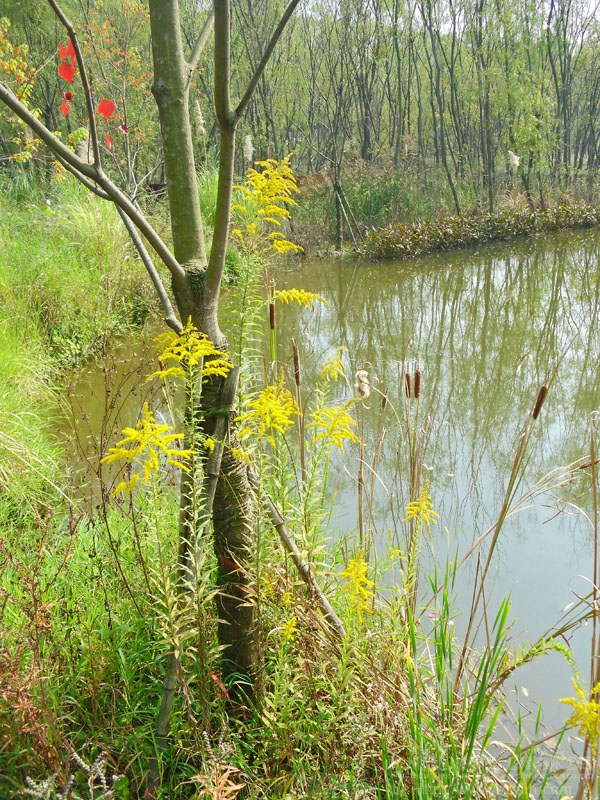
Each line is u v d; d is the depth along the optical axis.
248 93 1.52
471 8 17.16
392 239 13.16
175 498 2.95
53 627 2.04
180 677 1.72
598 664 1.83
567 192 18.83
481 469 4.47
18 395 4.68
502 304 9.33
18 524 3.18
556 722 2.42
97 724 1.86
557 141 19.72
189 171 1.74
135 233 1.95
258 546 1.79
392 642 2.10
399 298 9.80
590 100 21.67
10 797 1.56
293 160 20.02
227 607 1.88
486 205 17.72
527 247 13.83
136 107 11.37
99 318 6.88
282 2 16.31
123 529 2.67
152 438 1.35
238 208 2.20
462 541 3.62
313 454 2.09
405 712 1.95
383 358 6.84
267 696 1.94
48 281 6.83
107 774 1.81
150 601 2.20
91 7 12.01
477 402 5.68
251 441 2.02
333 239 14.40
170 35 1.64
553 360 6.77
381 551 3.14
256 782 1.77
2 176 10.70
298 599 2.03
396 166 17.44
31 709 1.64
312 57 17.73
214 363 1.58
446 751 1.79
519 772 1.77
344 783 1.78
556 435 5.02
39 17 12.80
